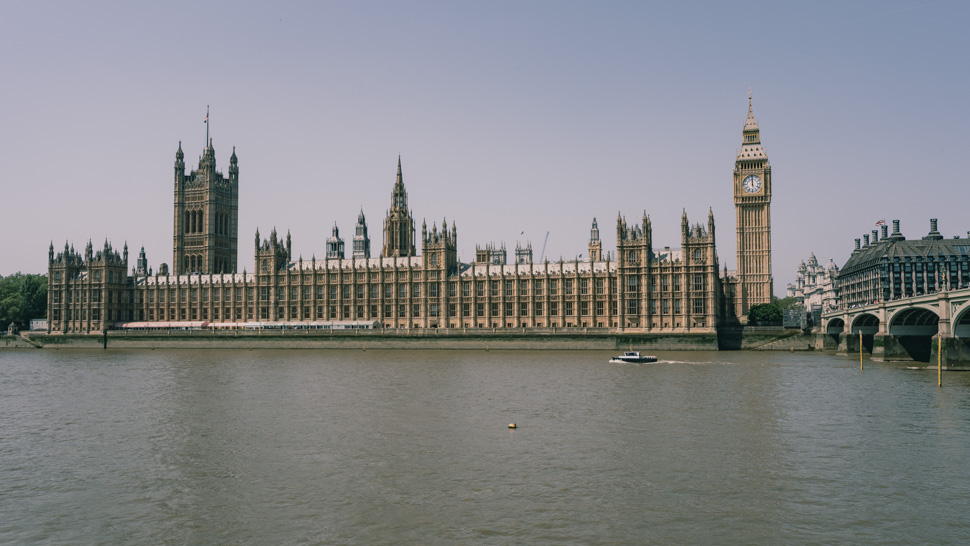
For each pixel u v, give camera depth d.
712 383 108.12
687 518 45.28
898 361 150.38
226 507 47.91
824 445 63.75
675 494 49.88
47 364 165.25
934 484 51.78
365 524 44.56
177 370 141.25
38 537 43.06
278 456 61.03
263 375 127.94
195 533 43.44
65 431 72.94
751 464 57.34
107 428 74.25
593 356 177.38
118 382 118.12
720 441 65.50
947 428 71.00
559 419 76.75
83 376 130.62
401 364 152.50
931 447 62.84
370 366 147.12
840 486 51.47
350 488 51.66
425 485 52.22
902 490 50.44
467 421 76.12
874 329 179.12
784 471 55.25
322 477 54.47
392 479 53.78
